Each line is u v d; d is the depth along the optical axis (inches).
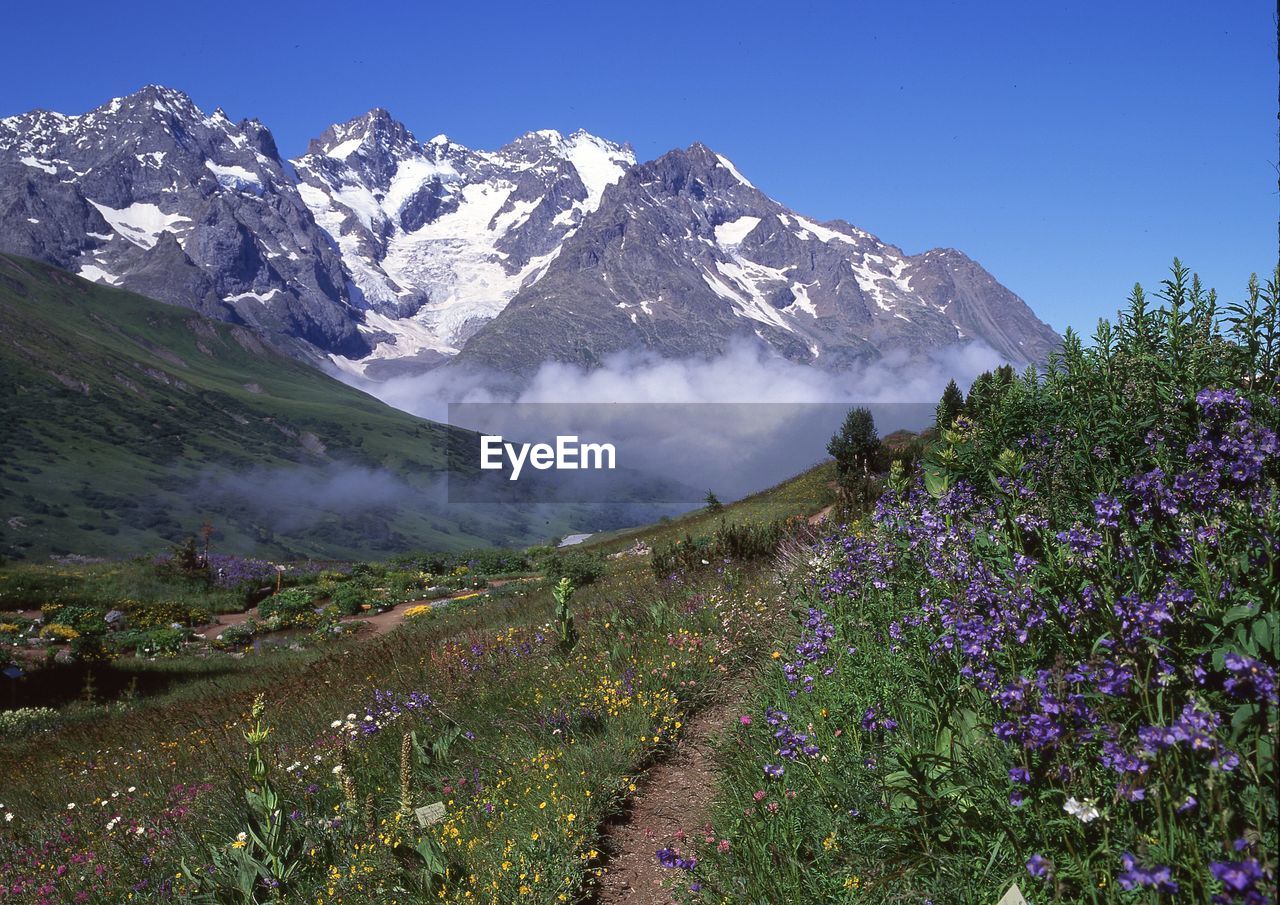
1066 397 208.2
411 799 230.7
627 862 208.7
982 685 140.5
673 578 563.2
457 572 2800.2
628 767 255.6
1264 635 109.9
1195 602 124.7
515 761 274.7
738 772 215.2
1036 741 117.6
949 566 170.7
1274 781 96.5
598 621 464.1
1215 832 100.3
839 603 233.0
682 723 286.4
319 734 392.5
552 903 188.2
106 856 290.8
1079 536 144.6
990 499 195.8
